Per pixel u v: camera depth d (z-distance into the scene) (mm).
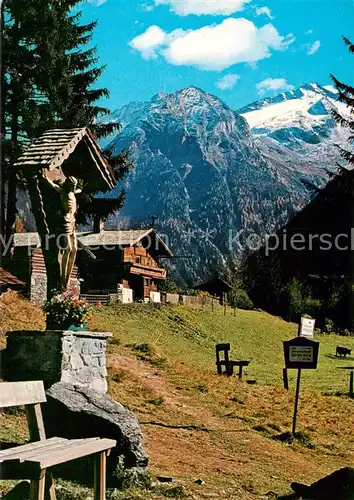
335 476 9742
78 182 11352
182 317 43969
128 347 23547
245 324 49594
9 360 10656
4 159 28875
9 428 10164
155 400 15547
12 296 25953
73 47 35938
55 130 11586
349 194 43969
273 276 71812
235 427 15102
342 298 65625
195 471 10664
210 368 29219
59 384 9828
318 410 19906
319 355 45844
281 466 12359
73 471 9172
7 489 7812
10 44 30734
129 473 9016
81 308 10961
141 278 55938
